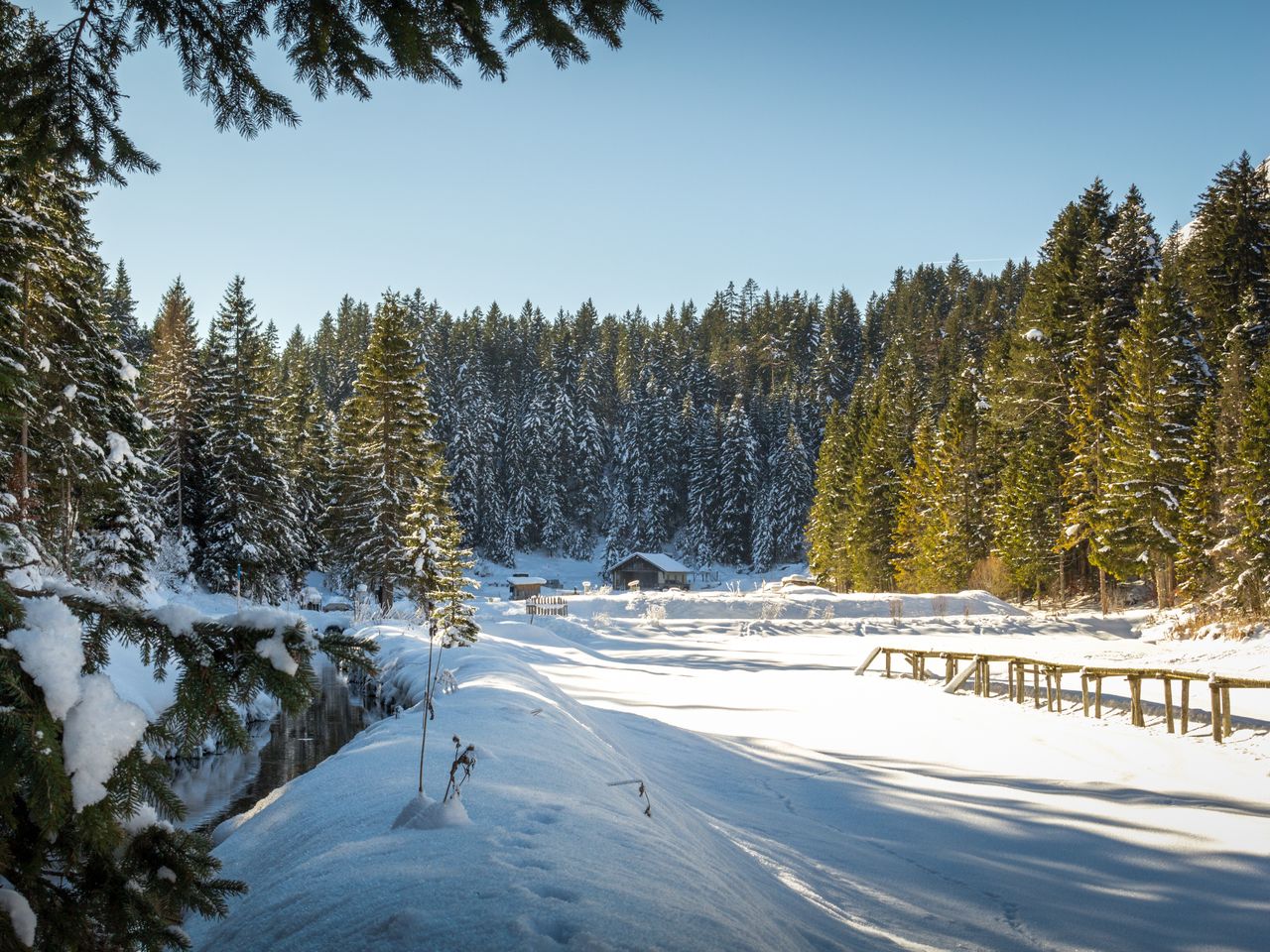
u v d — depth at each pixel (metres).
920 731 15.48
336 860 4.46
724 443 112.25
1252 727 14.65
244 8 3.46
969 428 64.62
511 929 3.26
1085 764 12.53
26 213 16.73
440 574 33.22
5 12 3.49
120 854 2.66
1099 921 6.14
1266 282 52.97
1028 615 49.78
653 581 95.50
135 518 24.42
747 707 18.73
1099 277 60.78
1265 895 6.76
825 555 83.44
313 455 63.91
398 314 46.56
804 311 168.00
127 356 22.20
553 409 121.44
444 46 3.72
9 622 2.30
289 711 2.59
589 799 5.99
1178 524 44.69
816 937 4.98
